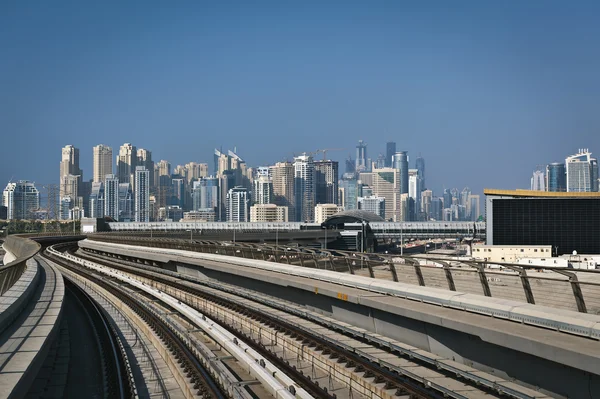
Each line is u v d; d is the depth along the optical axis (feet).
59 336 97.09
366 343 66.90
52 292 98.27
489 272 61.00
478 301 56.54
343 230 442.91
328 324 77.30
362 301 68.59
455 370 50.26
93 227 496.23
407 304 62.39
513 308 51.72
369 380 52.44
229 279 129.18
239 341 69.41
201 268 147.95
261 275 103.45
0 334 60.03
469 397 45.34
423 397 46.50
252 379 60.03
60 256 254.06
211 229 487.20
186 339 79.30
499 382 47.67
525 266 56.34
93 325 107.65
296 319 85.51
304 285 85.76
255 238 347.15
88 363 80.94
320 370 62.13
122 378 67.67
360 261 87.97
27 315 72.69
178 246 194.80
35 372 49.96
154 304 120.67
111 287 149.07
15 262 85.97
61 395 64.03
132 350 85.35
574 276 51.37
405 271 76.64
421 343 59.93
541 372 44.78
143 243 232.32
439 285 69.82
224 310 100.01
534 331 46.52
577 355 39.68
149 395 63.10
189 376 64.03
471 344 52.47
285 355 70.38
